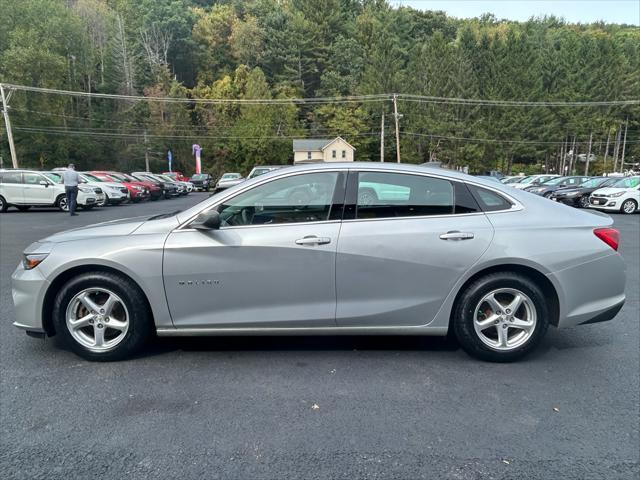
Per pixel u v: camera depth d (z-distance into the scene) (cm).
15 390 307
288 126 6353
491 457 236
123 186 2127
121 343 349
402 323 348
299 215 345
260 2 8544
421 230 338
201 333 347
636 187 1705
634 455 239
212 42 7694
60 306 343
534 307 343
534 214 352
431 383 320
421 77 5950
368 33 7469
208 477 220
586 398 300
